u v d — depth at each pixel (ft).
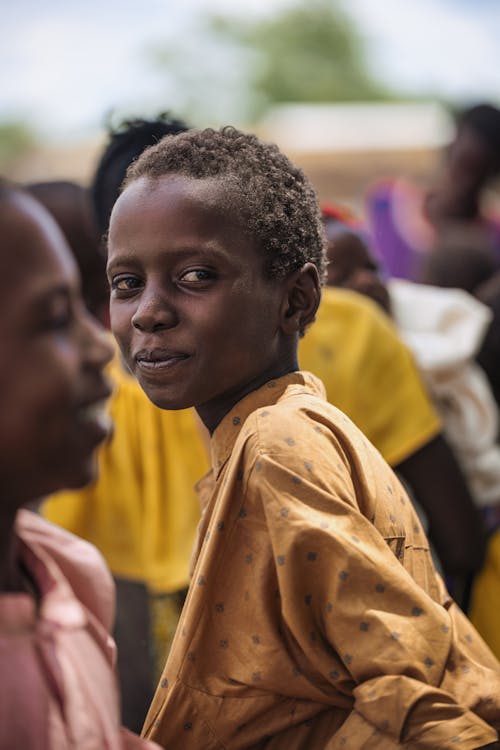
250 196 5.72
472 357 10.94
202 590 5.57
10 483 3.98
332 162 35.24
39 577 4.32
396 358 9.42
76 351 4.03
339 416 5.89
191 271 5.61
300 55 94.79
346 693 5.42
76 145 42.27
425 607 5.31
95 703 4.23
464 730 5.08
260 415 5.56
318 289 6.08
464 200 19.11
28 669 3.95
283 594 5.30
